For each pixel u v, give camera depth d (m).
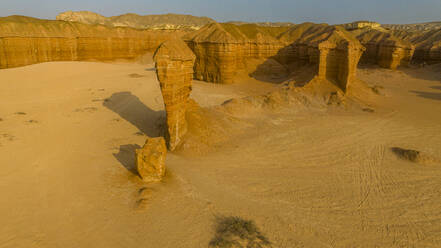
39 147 16.44
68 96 31.06
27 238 9.10
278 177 14.70
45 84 36.09
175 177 13.98
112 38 66.75
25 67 44.00
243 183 13.87
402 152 18.05
